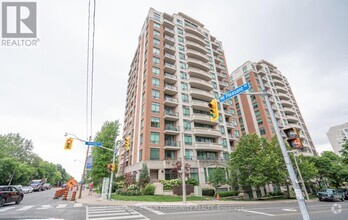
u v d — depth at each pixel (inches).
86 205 597.9
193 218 385.4
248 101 2245.3
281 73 2805.1
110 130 1296.8
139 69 1643.7
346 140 1269.7
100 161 1204.5
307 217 236.5
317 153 2373.3
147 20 1713.8
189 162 1215.6
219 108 1627.7
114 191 1103.0
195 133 1337.4
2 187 599.2
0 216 391.9
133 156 1354.6
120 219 369.1
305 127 2527.1
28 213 430.3
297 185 253.8
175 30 1774.1
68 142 690.2
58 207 542.3
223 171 1053.8
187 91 1507.1
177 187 945.5
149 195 896.3
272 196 1151.0
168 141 1254.9
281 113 2229.3
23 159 2534.5
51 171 3841.0
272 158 917.2
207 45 2003.0
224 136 1519.4
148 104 1293.1
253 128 2089.1
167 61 1589.6
